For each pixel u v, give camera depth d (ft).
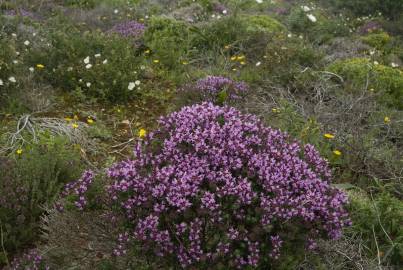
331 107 17.01
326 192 9.50
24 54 18.80
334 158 13.94
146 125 16.05
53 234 9.55
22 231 10.14
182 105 16.42
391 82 20.35
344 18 44.75
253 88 19.03
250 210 8.39
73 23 29.53
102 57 18.52
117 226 8.59
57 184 11.43
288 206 8.47
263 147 9.80
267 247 8.37
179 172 8.54
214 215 8.02
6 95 15.64
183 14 33.47
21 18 26.68
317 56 22.58
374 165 13.94
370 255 10.62
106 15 32.63
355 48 28.22
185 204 7.98
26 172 11.20
